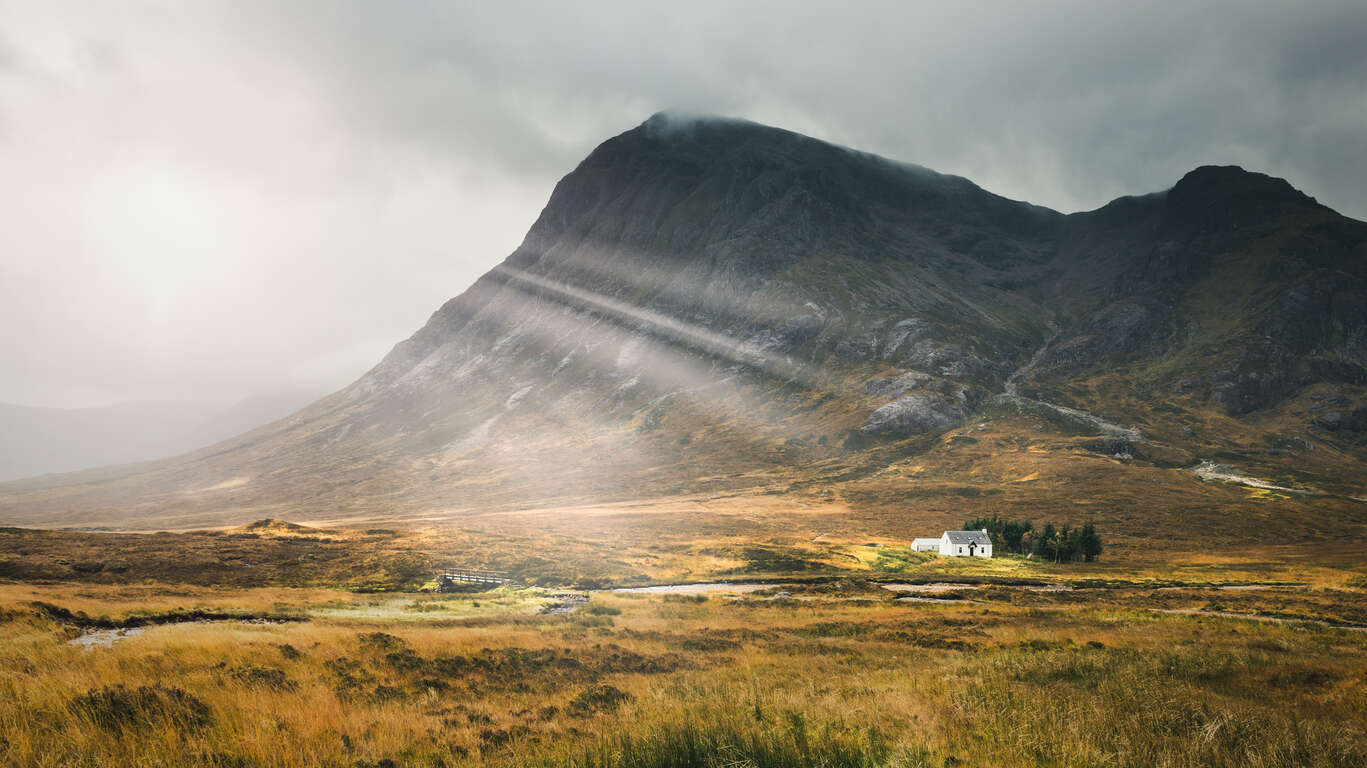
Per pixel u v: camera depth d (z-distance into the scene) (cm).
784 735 1076
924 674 1934
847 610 5150
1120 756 990
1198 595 6781
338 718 1343
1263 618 4728
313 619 3316
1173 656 2278
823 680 1997
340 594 5359
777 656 2719
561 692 1920
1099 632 3638
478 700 1747
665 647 2920
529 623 3609
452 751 1159
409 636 2639
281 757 1055
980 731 1152
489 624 3484
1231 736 1143
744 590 7231
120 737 1078
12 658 1630
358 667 1970
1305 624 4175
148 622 2811
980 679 1722
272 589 5784
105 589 4634
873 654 2775
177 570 7275
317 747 1127
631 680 2108
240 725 1203
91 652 1789
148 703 1219
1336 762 1058
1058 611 5112
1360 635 3559
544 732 1310
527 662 2331
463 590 6719
